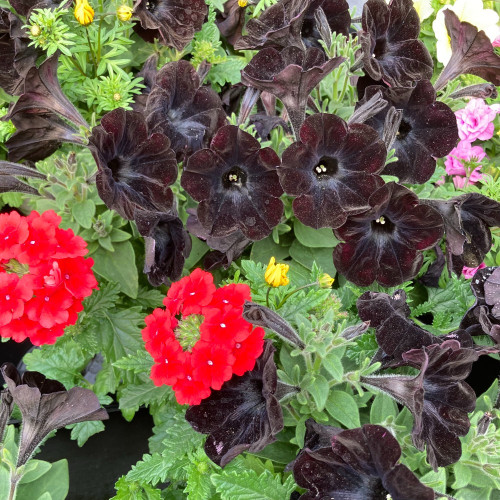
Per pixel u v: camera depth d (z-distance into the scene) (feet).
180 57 1.67
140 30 1.63
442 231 1.31
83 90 1.54
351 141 1.25
